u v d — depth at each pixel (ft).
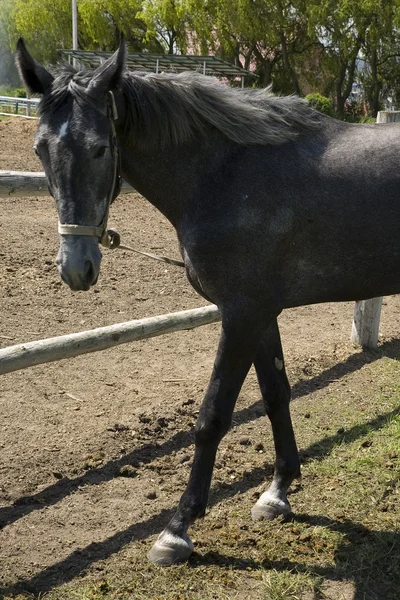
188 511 9.09
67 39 108.99
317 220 8.70
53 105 7.93
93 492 10.74
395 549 9.38
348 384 15.24
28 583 8.59
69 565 8.96
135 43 106.63
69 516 10.07
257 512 10.12
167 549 8.96
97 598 8.30
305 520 10.10
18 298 18.95
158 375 15.28
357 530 9.80
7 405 13.43
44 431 12.52
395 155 8.74
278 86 99.96
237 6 86.43
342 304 21.17
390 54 88.33
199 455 9.12
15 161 37.47
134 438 12.48
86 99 7.86
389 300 21.81
